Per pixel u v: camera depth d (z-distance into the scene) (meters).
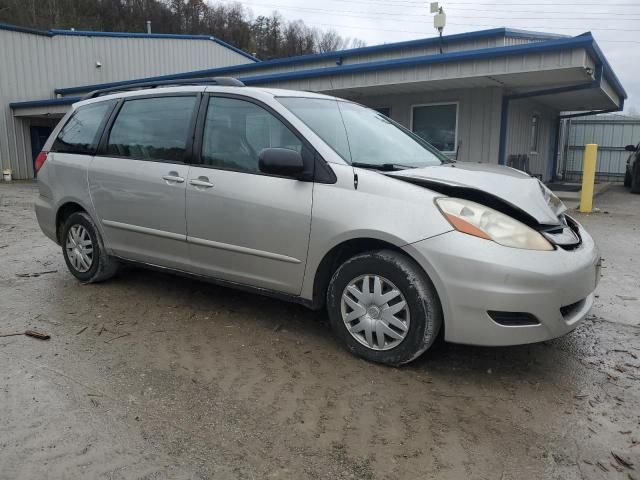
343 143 3.93
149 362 3.59
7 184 19.91
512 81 11.33
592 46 9.54
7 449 2.61
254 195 3.86
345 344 3.70
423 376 3.44
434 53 13.91
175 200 4.29
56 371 3.43
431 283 3.31
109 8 53.41
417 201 3.33
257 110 4.03
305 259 3.70
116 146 4.83
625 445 2.74
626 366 3.66
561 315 3.28
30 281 5.44
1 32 21.33
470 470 2.53
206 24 60.12
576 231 3.92
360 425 2.88
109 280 5.39
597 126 20.52
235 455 2.61
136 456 2.58
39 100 21.59
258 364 3.58
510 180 3.74
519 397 3.21
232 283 4.18
